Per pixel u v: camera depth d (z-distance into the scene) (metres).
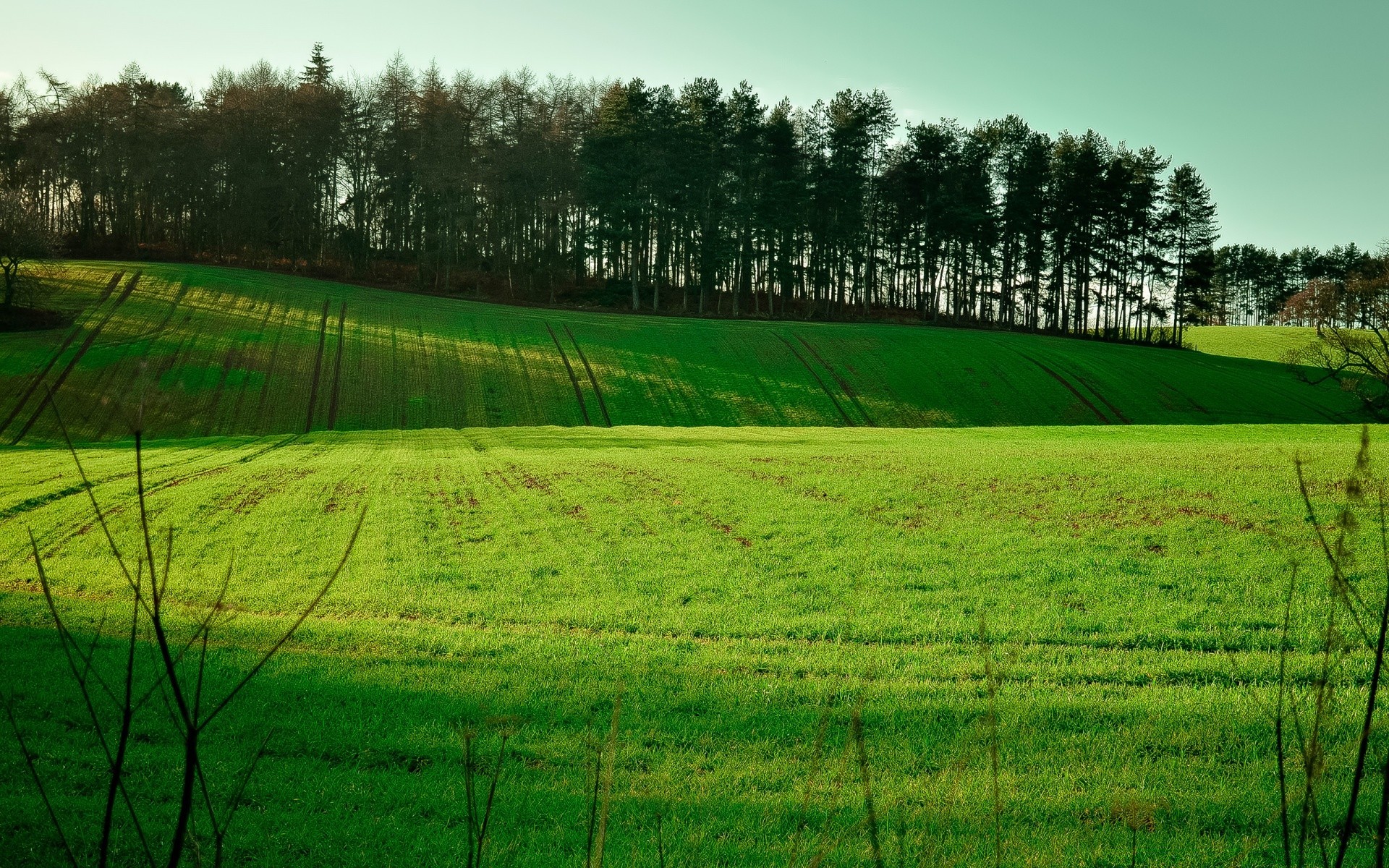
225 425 50.00
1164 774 7.43
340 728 8.53
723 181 96.56
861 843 6.25
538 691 9.73
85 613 13.41
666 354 68.69
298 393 55.59
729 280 98.06
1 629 11.91
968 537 18.42
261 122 92.06
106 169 89.00
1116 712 8.87
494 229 96.62
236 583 16.23
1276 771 7.43
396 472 30.52
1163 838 6.34
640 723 8.76
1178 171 89.94
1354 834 6.40
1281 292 139.00
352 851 6.26
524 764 7.79
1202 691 9.64
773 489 25.03
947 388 63.88
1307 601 13.23
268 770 7.59
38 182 89.00
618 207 86.88
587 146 89.81
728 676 10.46
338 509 23.91
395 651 11.45
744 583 15.55
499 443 42.16
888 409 60.03
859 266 99.00
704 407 59.19
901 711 9.02
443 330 70.69
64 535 20.69
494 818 6.75
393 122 96.25
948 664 10.93
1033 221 92.00
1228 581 14.56
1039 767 7.62
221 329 64.38
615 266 103.94
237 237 94.19
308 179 92.44
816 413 58.97
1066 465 26.59
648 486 26.36
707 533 19.89
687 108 93.62
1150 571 15.34
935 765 7.66
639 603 14.42
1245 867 5.98
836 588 15.05
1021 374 67.06
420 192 95.62
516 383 60.94
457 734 8.43
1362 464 2.30
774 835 6.45
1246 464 25.31
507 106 98.44
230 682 9.82
